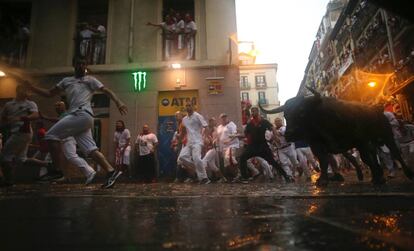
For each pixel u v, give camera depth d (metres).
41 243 0.96
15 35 13.00
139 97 12.01
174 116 12.01
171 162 11.55
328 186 4.33
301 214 1.53
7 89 12.12
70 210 1.88
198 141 7.79
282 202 2.18
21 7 13.58
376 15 20.12
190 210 1.80
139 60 12.55
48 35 12.96
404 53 17.30
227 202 2.25
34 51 12.82
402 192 2.74
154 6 13.04
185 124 7.95
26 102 6.19
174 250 0.84
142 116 11.88
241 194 3.01
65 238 1.03
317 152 4.96
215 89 11.91
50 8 13.18
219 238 0.99
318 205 1.93
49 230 1.19
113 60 12.63
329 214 1.51
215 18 12.66
